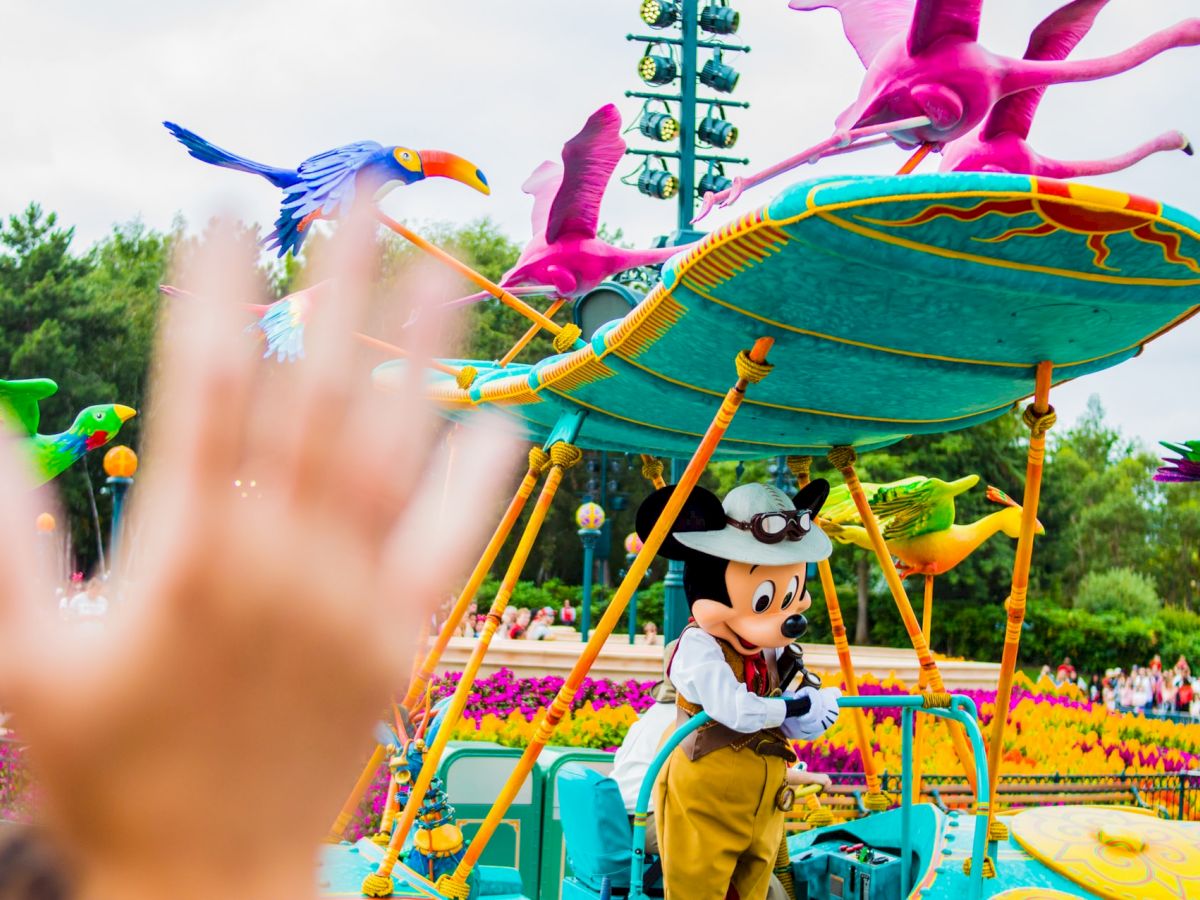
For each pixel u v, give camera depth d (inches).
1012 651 155.6
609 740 379.9
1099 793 298.8
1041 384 146.9
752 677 165.9
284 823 19.3
